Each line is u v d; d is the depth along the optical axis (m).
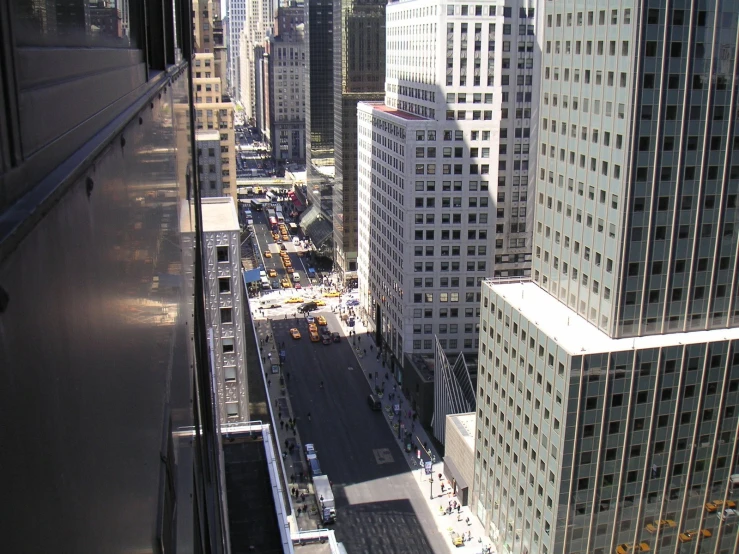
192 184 21.84
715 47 80.31
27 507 3.04
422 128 145.62
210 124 172.00
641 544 89.56
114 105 5.82
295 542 71.50
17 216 3.15
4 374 2.86
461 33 142.62
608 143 84.44
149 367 6.64
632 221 82.81
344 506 116.81
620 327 85.25
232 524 57.69
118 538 4.63
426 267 152.25
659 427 85.75
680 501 89.62
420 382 143.38
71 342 3.86
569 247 94.19
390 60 177.12
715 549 92.69
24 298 3.12
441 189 148.88
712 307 88.44
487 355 104.62
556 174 96.56
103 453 4.43
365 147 185.25
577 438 83.12
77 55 4.66
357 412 149.12
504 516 101.69
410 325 154.75
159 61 10.80
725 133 83.44
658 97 80.38
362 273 198.38
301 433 140.50
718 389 86.81
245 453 67.19
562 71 93.56
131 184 6.19
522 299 97.81
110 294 5.00
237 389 88.50
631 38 78.94
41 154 3.70
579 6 88.25
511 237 153.12
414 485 122.69
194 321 18.42
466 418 123.25
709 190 84.25
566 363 81.38
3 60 3.29
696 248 85.88
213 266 84.62
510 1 143.12
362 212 194.88
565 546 86.81
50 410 3.42
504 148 149.00
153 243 7.76
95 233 4.55
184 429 10.77
